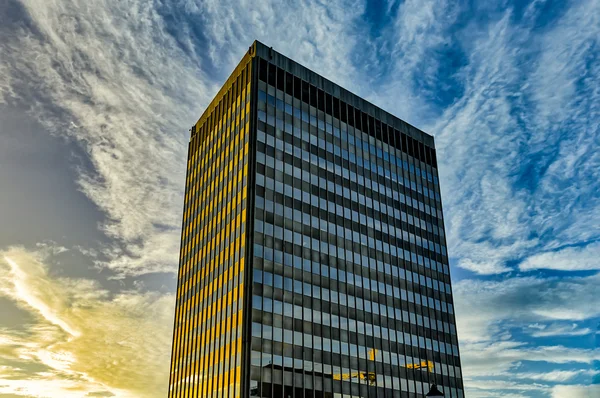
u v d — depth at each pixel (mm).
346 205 94125
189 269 96625
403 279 98188
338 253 88375
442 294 104812
